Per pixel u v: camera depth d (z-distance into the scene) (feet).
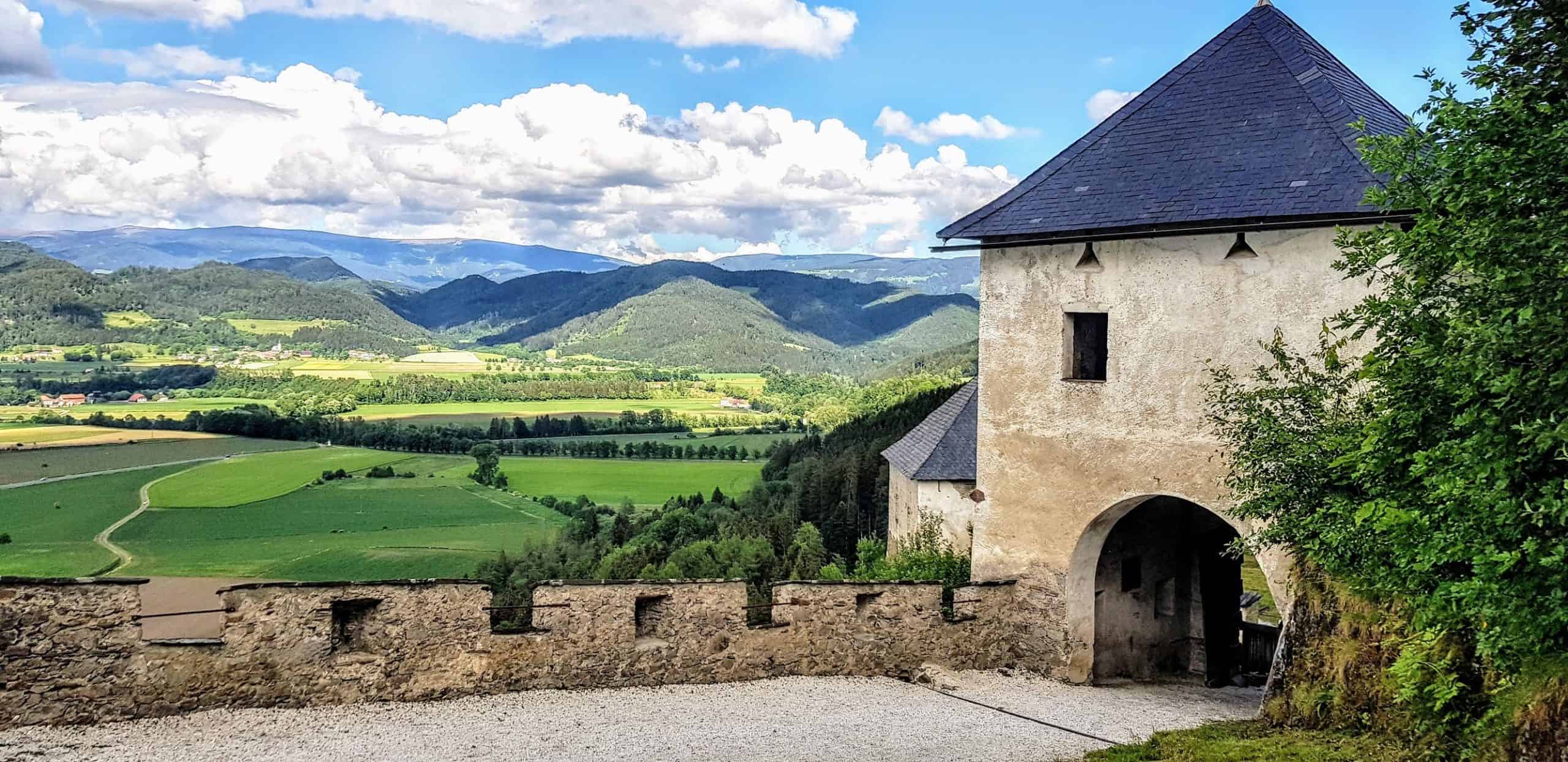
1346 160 55.83
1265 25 67.00
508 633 49.83
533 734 43.19
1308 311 55.88
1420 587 36.70
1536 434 26.96
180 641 42.19
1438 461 32.07
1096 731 48.73
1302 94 61.41
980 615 64.13
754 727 46.44
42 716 39.22
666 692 52.26
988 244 65.16
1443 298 38.04
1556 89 31.42
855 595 59.77
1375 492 36.91
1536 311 28.09
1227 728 45.16
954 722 49.62
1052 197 64.03
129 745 38.19
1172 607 72.69
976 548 66.95
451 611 48.29
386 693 46.65
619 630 52.49
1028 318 64.59
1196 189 59.26
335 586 45.68
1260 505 47.16
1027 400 64.69
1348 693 41.81
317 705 44.98
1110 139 66.08
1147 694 62.23
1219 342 58.34
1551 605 28.19
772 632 57.06
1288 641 47.85
